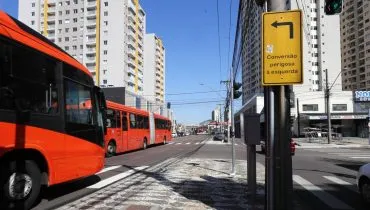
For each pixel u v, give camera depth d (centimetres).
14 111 778
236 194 1057
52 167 895
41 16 11525
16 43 795
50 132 893
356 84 12031
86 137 1073
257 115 880
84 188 1131
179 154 2709
